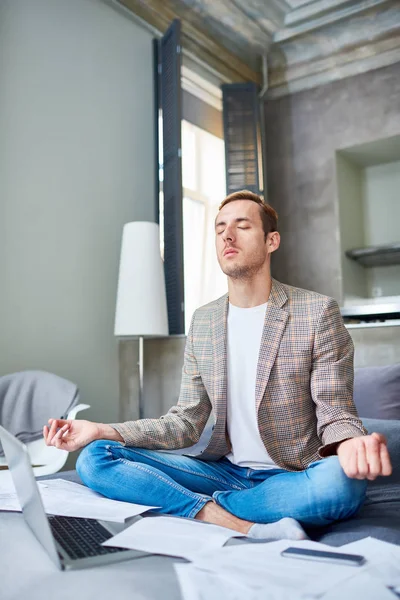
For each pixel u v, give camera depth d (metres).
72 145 3.46
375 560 0.85
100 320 3.49
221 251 1.55
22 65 3.20
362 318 3.42
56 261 3.26
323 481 1.13
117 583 0.79
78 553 0.92
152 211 4.01
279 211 5.10
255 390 1.44
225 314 1.58
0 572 0.87
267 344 1.46
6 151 3.06
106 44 3.79
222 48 4.73
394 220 5.16
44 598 0.75
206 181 5.04
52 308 3.21
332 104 4.91
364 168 5.36
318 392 1.39
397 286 5.09
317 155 4.96
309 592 0.72
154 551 0.92
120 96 3.86
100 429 1.45
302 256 4.94
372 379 2.14
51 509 1.21
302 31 4.67
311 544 0.94
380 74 4.69
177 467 1.44
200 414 1.63
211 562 0.85
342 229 4.86
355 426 1.25
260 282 1.54
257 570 0.81
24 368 3.02
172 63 3.87
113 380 3.54
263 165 5.16
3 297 2.96
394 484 1.65
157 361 3.39
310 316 1.46
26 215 3.13
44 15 3.38
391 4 4.30
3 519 1.20
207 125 5.04
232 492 1.29
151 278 3.15
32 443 2.56
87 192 3.52
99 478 1.36
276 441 1.44
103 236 3.59
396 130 4.56
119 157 3.78
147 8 4.02
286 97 5.17
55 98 3.38
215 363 1.53
